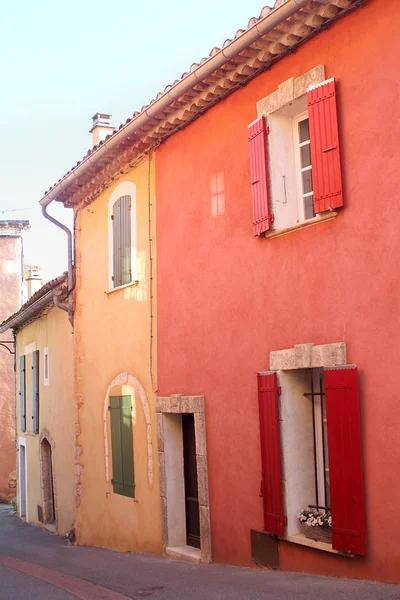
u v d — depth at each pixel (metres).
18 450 22.27
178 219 10.44
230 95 9.23
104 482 12.84
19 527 19.44
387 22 6.93
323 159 7.48
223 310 9.28
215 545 9.30
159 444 10.73
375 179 7.00
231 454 9.02
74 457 14.66
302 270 7.89
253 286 8.70
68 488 15.98
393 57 6.86
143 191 11.57
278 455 7.99
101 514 12.91
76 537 13.89
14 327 21.70
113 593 7.85
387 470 6.72
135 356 11.69
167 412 10.54
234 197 9.13
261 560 8.40
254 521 8.57
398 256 6.75
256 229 8.48
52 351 17.33
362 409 7.00
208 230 9.67
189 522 10.62
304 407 8.15
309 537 7.64
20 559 12.03
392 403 6.72
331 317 7.46
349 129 7.29
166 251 10.76
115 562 10.57
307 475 8.05
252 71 8.70
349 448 7.05
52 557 12.15
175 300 10.45
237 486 8.89
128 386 11.90
